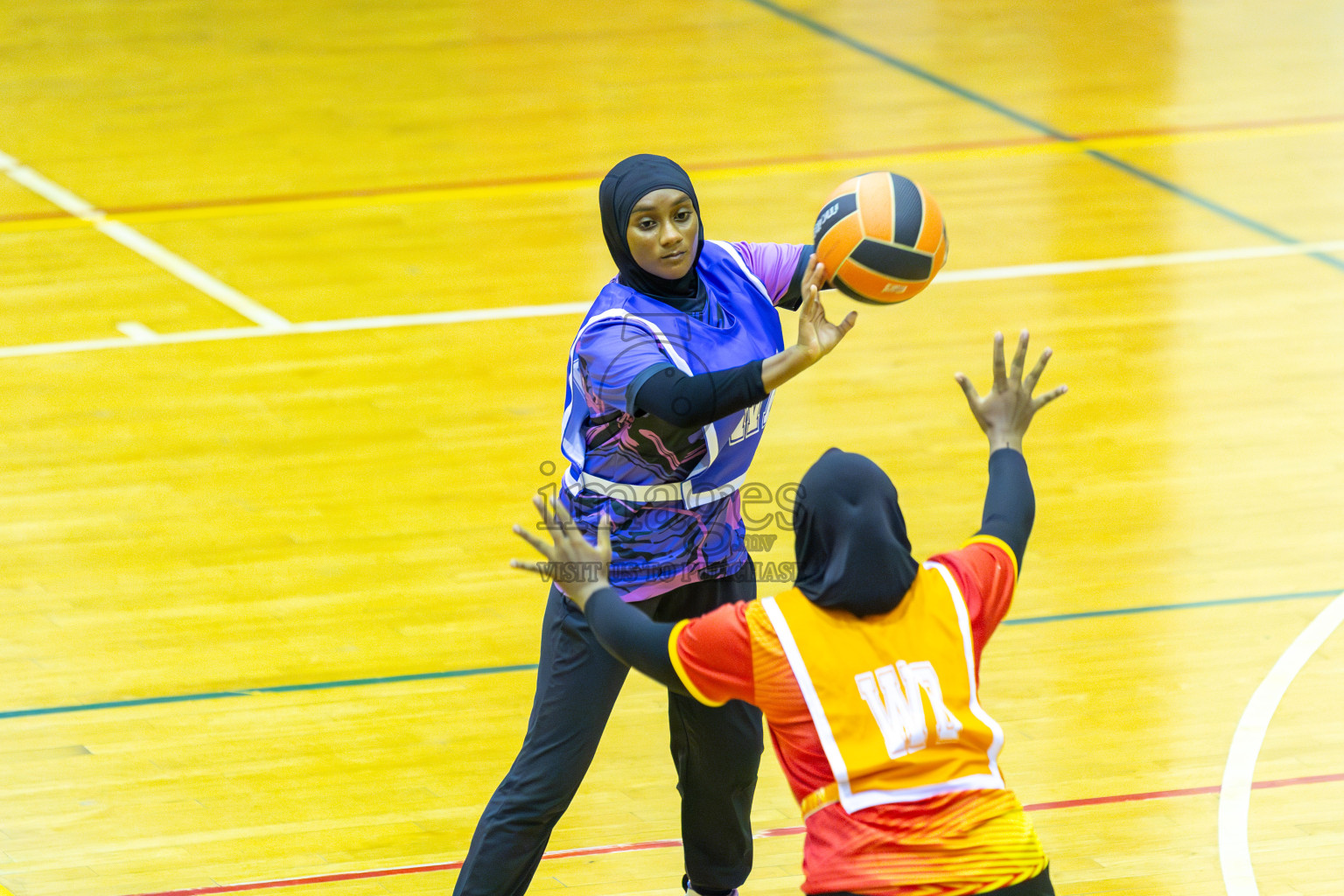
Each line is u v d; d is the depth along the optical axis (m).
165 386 28.12
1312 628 19.56
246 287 32.84
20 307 31.77
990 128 43.00
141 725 18.00
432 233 35.88
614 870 15.33
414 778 16.95
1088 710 17.91
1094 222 35.75
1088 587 20.83
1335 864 15.01
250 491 24.20
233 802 16.50
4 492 24.17
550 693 13.16
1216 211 36.31
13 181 39.53
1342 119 43.09
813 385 27.83
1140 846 15.40
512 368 28.72
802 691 10.24
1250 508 22.97
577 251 34.66
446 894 14.91
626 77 48.50
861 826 10.06
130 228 36.31
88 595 21.08
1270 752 16.98
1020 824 10.23
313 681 18.94
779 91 46.81
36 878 15.22
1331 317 30.30
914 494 23.66
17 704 18.42
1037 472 24.34
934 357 28.91
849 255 12.95
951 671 10.40
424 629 20.16
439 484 24.38
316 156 41.44
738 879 14.45
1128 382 27.59
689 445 12.75
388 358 29.28
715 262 13.28
